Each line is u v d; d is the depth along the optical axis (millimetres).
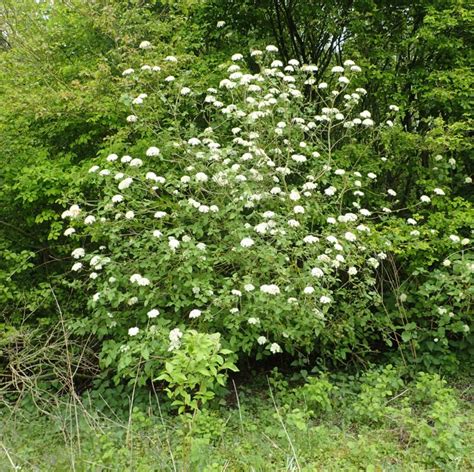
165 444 3523
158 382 4707
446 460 3369
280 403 4465
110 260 4430
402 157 6070
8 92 5738
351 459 3420
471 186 6426
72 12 6316
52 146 5855
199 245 4238
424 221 5855
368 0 6238
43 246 6012
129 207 4695
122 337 4520
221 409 4418
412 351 5059
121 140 5312
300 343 4602
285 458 3342
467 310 4797
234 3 6711
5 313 5379
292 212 4559
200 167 4648
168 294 4461
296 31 6906
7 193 5574
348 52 6453
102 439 3322
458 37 6207
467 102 5754
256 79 5156
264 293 4066
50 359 4602
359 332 5020
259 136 4953
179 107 5715
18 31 6609
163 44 5852
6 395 4523
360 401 4305
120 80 5371
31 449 3562
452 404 3832
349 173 5148
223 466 3189
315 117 5211
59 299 5488
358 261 4660
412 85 6070
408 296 5227
